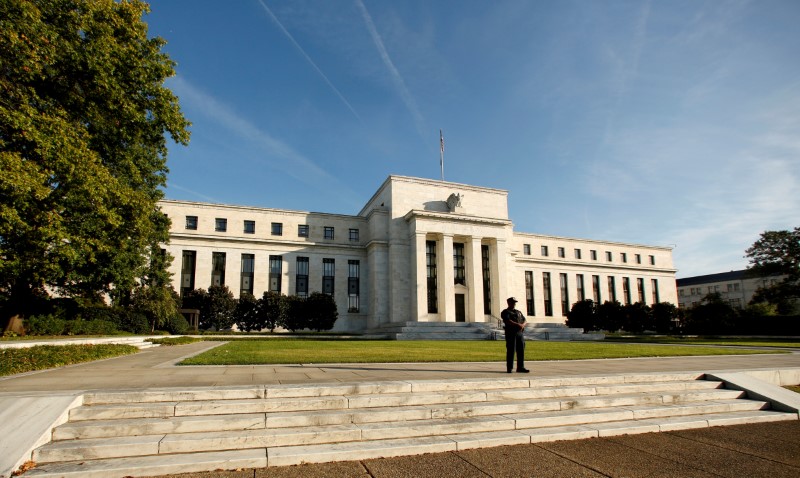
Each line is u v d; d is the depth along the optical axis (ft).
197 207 172.55
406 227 176.96
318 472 19.97
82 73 59.62
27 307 88.89
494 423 26.08
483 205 191.62
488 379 33.06
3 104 52.65
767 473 20.65
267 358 48.93
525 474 20.04
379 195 196.65
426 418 26.63
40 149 51.90
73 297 96.84
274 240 176.04
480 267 173.37
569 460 22.00
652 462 21.94
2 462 18.48
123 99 62.49
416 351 64.54
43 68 55.98
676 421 29.27
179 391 26.18
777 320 157.28
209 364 43.73
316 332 162.81
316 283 179.32
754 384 37.55
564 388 32.37
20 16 48.49
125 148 74.95
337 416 25.12
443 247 170.09
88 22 57.26
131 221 72.18
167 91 68.03
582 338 145.59
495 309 173.17
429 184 184.34
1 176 45.93
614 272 246.68
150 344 85.76
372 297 176.86
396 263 172.35
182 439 21.50
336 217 189.37
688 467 21.31
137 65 63.05
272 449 21.81
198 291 151.43
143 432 22.39
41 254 65.26
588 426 27.53
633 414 29.78
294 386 28.17
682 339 140.36
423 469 20.47
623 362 50.44
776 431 28.40
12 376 34.32
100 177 58.95
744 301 331.77
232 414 25.02
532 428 26.78
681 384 36.70
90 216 66.85
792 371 43.62
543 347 79.77
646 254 259.80
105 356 54.44
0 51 48.06
